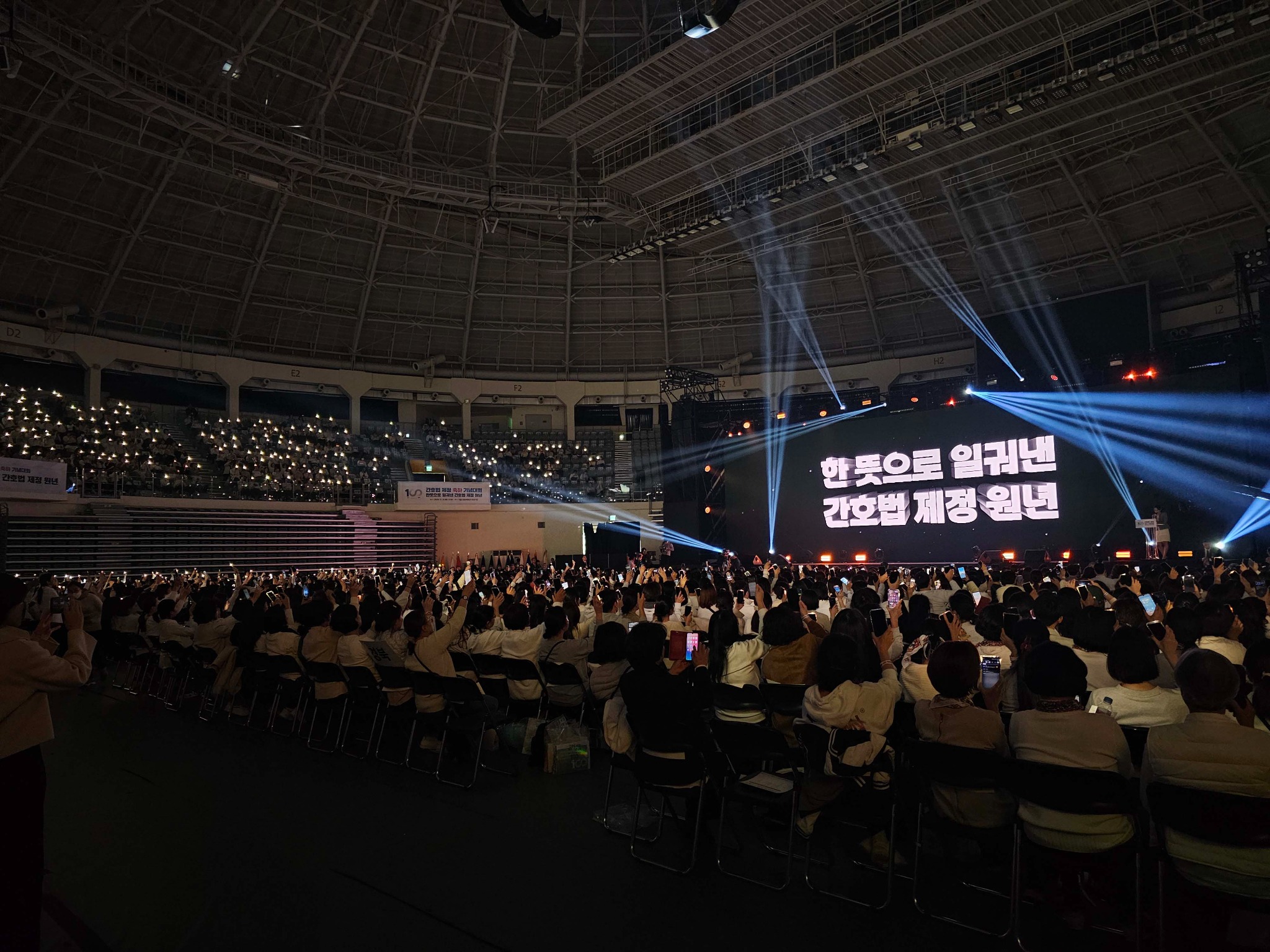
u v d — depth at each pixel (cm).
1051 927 390
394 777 676
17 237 2734
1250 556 2153
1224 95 2148
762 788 459
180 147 2620
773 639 570
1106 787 339
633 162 2388
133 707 1030
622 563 3172
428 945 386
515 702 737
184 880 472
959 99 1961
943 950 371
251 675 902
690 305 3734
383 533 3528
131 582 2052
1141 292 2912
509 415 4191
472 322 3734
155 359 3212
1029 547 2569
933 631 573
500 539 3700
